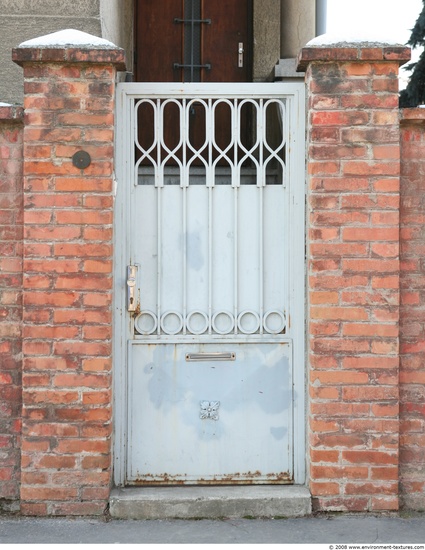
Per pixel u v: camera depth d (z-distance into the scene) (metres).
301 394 4.77
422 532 4.38
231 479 4.79
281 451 4.80
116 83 4.70
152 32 7.96
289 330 4.78
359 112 4.53
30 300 4.53
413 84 12.98
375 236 4.54
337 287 4.55
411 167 4.66
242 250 4.80
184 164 4.77
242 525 4.48
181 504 4.58
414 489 4.70
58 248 4.53
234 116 4.77
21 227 4.63
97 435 4.55
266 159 4.78
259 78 7.93
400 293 4.66
